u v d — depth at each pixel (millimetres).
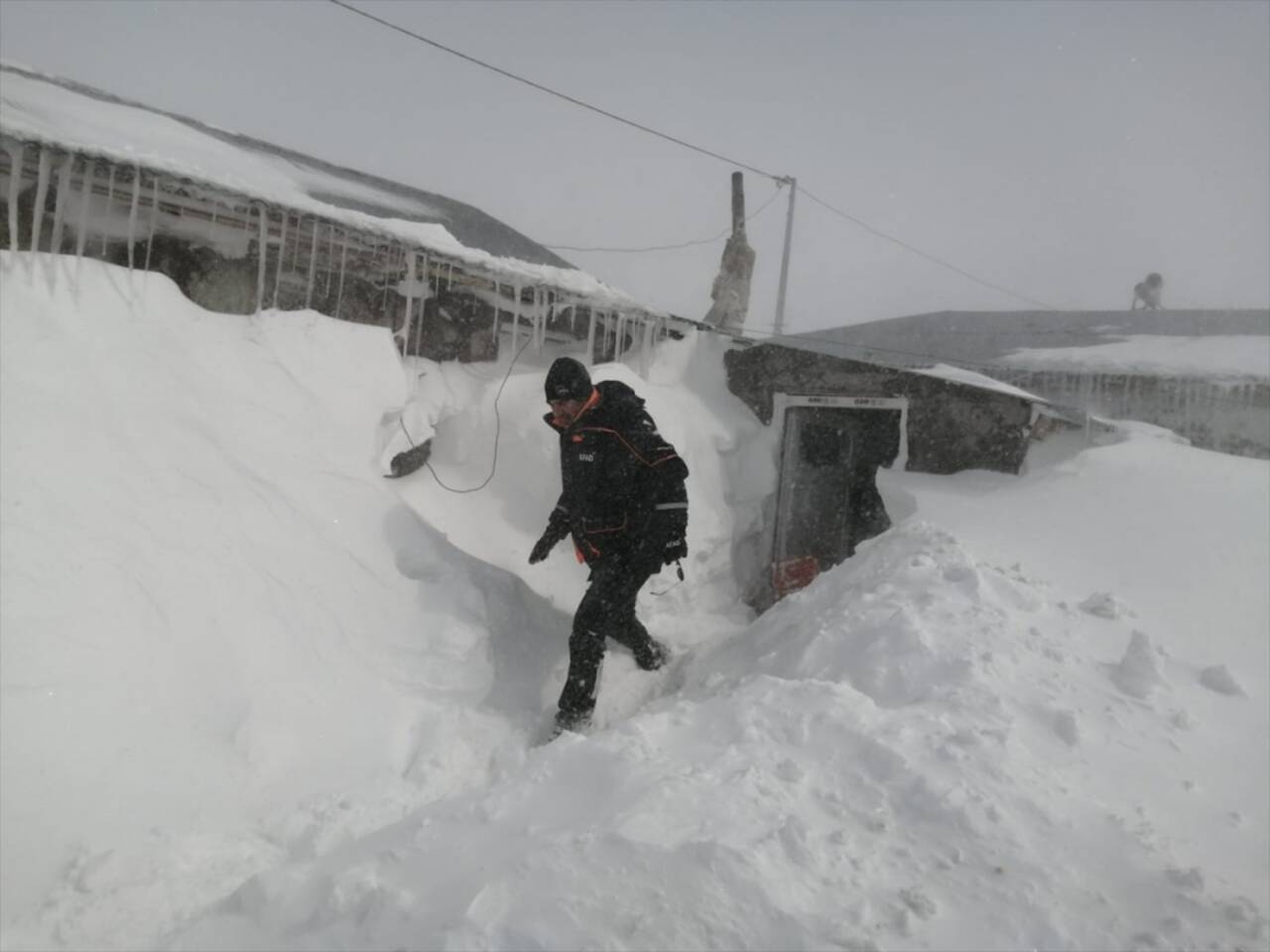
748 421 6461
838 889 1782
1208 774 2438
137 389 3389
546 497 4957
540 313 5516
